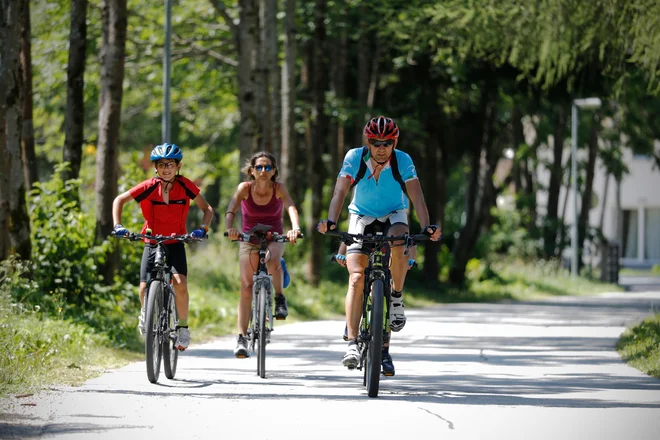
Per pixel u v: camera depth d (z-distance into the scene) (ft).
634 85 244.83
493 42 170.30
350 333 88.38
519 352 133.59
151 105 333.21
